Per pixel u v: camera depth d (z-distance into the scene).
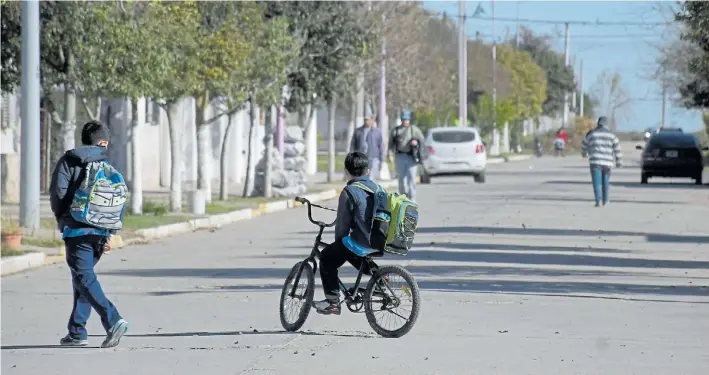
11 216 68.00
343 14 94.88
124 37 62.94
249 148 92.00
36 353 30.83
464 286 42.56
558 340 31.64
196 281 45.28
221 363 28.75
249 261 52.16
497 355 29.44
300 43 90.94
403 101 159.12
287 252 55.94
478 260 50.97
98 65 63.34
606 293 40.78
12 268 49.78
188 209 74.75
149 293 42.00
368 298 32.44
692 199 94.25
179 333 33.50
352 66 107.56
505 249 55.56
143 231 63.12
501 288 42.03
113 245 58.53
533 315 35.97
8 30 65.69
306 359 29.12
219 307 38.38
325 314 35.12
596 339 31.83
